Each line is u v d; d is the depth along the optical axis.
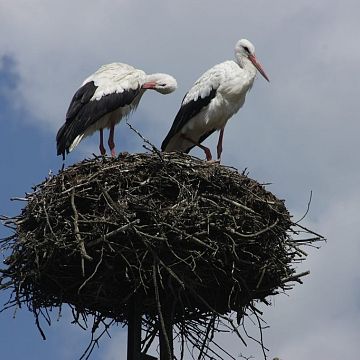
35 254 11.84
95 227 11.54
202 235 11.76
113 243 11.45
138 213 11.73
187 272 11.81
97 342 12.38
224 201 12.21
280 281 12.53
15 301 12.13
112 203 11.62
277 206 12.70
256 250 12.26
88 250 11.59
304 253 12.66
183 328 12.41
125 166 12.26
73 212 11.87
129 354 11.81
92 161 12.45
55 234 11.60
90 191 12.09
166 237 11.54
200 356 12.28
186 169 12.37
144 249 11.54
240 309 12.50
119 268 11.78
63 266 11.77
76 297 12.33
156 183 12.21
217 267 11.83
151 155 12.41
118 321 12.73
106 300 12.20
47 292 12.37
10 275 12.16
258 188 12.77
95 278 11.80
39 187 12.42
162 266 11.45
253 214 12.25
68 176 12.32
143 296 12.26
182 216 11.71
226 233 11.84
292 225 12.82
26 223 12.33
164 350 11.79
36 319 12.31
